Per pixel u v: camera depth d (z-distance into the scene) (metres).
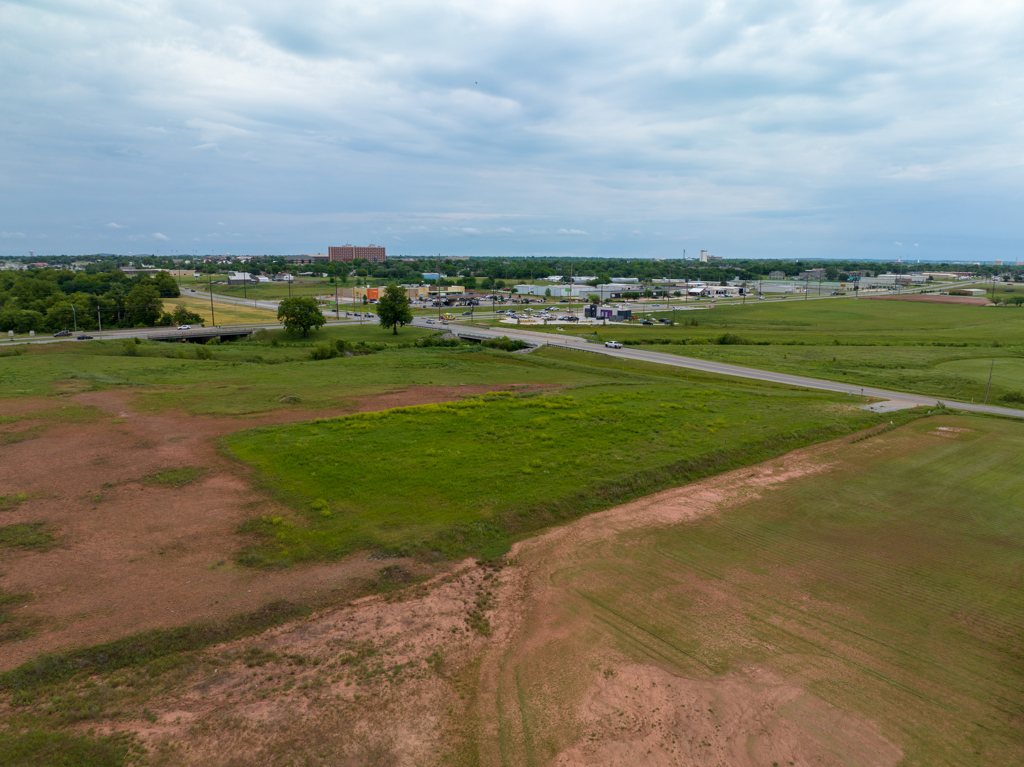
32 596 23.27
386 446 42.91
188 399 60.06
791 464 42.88
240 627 21.86
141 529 29.36
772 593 25.14
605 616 23.31
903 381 78.38
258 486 35.03
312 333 137.75
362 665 20.11
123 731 16.98
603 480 36.62
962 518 33.31
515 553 28.55
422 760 16.31
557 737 17.22
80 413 52.62
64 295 155.12
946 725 17.92
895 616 23.56
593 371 84.56
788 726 17.80
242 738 16.83
